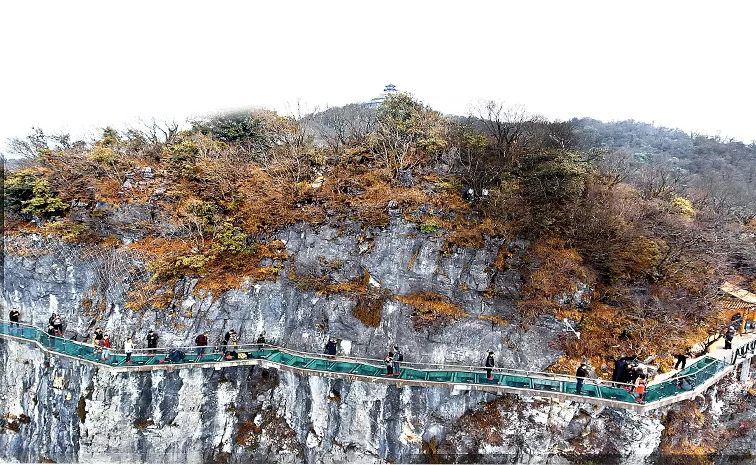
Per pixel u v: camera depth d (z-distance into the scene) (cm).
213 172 3306
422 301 2750
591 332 2591
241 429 2762
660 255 2845
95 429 2567
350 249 2934
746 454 2494
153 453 2600
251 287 2919
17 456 2830
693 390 2138
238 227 3091
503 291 2723
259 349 2738
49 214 3131
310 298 2903
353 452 2586
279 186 3284
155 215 3097
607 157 4069
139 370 2492
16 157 3491
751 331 2933
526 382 2255
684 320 2692
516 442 2406
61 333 2792
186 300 2869
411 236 2845
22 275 3056
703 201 3791
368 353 2752
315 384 2633
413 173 3192
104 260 2953
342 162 3403
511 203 2823
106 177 3297
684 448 2386
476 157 3162
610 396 2073
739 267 3306
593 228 2770
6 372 2942
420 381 2369
